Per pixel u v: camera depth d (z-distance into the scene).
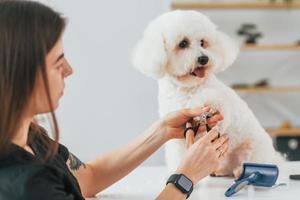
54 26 0.86
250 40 3.95
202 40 1.81
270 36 4.12
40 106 0.88
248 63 4.15
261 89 3.89
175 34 1.75
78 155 3.50
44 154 1.00
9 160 0.83
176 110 1.47
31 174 0.81
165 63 1.74
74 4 3.39
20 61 0.81
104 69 3.46
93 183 1.36
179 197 1.05
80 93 3.47
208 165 1.11
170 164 1.53
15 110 0.83
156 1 3.44
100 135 3.51
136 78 3.47
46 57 0.84
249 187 1.26
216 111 1.40
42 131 1.08
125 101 3.50
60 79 0.89
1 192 0.79
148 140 1.42
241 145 1.59
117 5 3.42
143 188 1.39
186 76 1.67
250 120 1.60
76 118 3.49
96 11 3.41
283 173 1.44
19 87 0.82
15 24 0.81
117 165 1.39
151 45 1.78
